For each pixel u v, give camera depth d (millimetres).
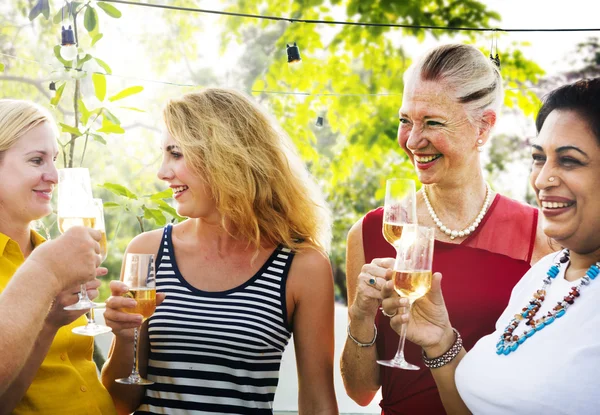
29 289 1540
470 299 2250
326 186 7203
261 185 2328
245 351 2146
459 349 1885
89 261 1643
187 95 2385
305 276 2275
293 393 3100
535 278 1829
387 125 6504
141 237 2412
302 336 2287
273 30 6930
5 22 6551
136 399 2258
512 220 2311
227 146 2252
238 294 2217
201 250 2316
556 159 1589
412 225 1880
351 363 2299
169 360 2154
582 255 1663
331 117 6633
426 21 6492
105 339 3326
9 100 2090
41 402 1954
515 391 1563
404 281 1851
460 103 2178
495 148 9633
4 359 1479
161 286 2262
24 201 2041
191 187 2273
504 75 6559
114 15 3291
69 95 5246
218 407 2121
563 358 1511
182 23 6797
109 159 7449
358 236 2469
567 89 1598
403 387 2262
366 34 6520
